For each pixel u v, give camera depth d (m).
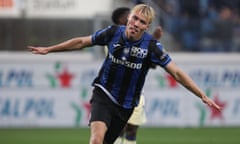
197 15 55.84
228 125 46.19
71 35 50.22
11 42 49.97
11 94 45.50
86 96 45.44
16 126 45.62
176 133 42.41
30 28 50.03
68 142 38.06
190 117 45.81
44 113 45.62
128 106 22.14
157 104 45.41
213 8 56.50
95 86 22.31
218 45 53.62
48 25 50.19
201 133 42.50
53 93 45.47
